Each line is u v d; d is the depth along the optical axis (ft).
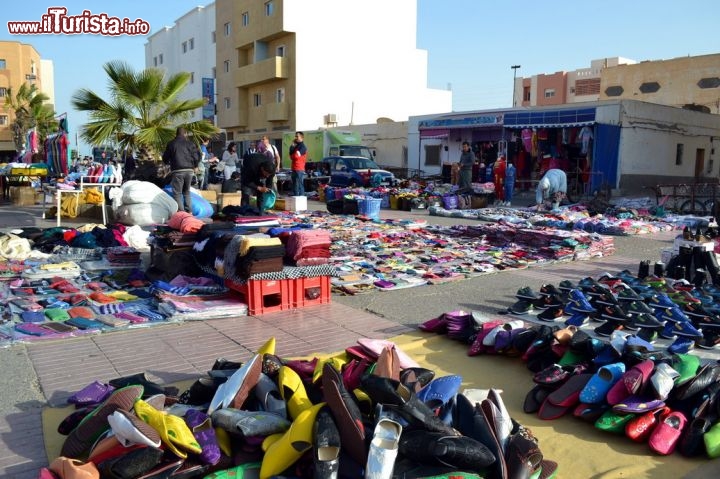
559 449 11.31
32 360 15.74
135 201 38.34
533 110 78.28
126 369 15.19
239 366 13.50
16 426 12.05
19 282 23.72
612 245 34.53
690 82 126.72
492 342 16.12
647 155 78.02
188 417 10.44
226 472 9.59
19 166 59.41
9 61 205.98
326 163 85.05
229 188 56.08
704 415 11.48
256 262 19.92
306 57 124.88
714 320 17.30
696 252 24.13
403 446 9.45
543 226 43.68
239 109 140.26
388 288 24.17
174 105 55.57
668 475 10.37
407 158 103.60
